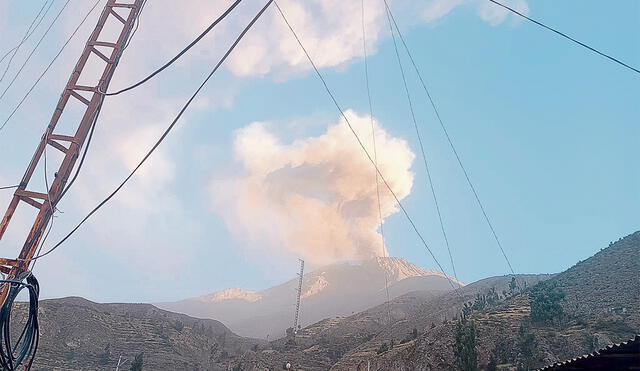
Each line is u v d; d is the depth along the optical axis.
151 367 148.12
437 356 106.00
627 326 97.62
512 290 167.25
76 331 160.50
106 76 18.45
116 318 182.38
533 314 111.31
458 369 85.19
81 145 17.84
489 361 99.06
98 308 191.62
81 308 178.38
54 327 159.00
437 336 112.88
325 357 163.00
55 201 17.23
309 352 168.88
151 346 166.38
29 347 17.17
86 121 17.98
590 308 120.50
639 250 159.38
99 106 18.20
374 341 172.00
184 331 191.75
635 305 112.88
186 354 172.75
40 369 127.88
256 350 181.50
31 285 16.50
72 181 17.69
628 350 16.22
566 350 93.31
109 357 149.88
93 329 165.38
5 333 16.06
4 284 15.97
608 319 103.56
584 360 17.78
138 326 181.88
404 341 136.38
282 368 146.25
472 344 86.06
